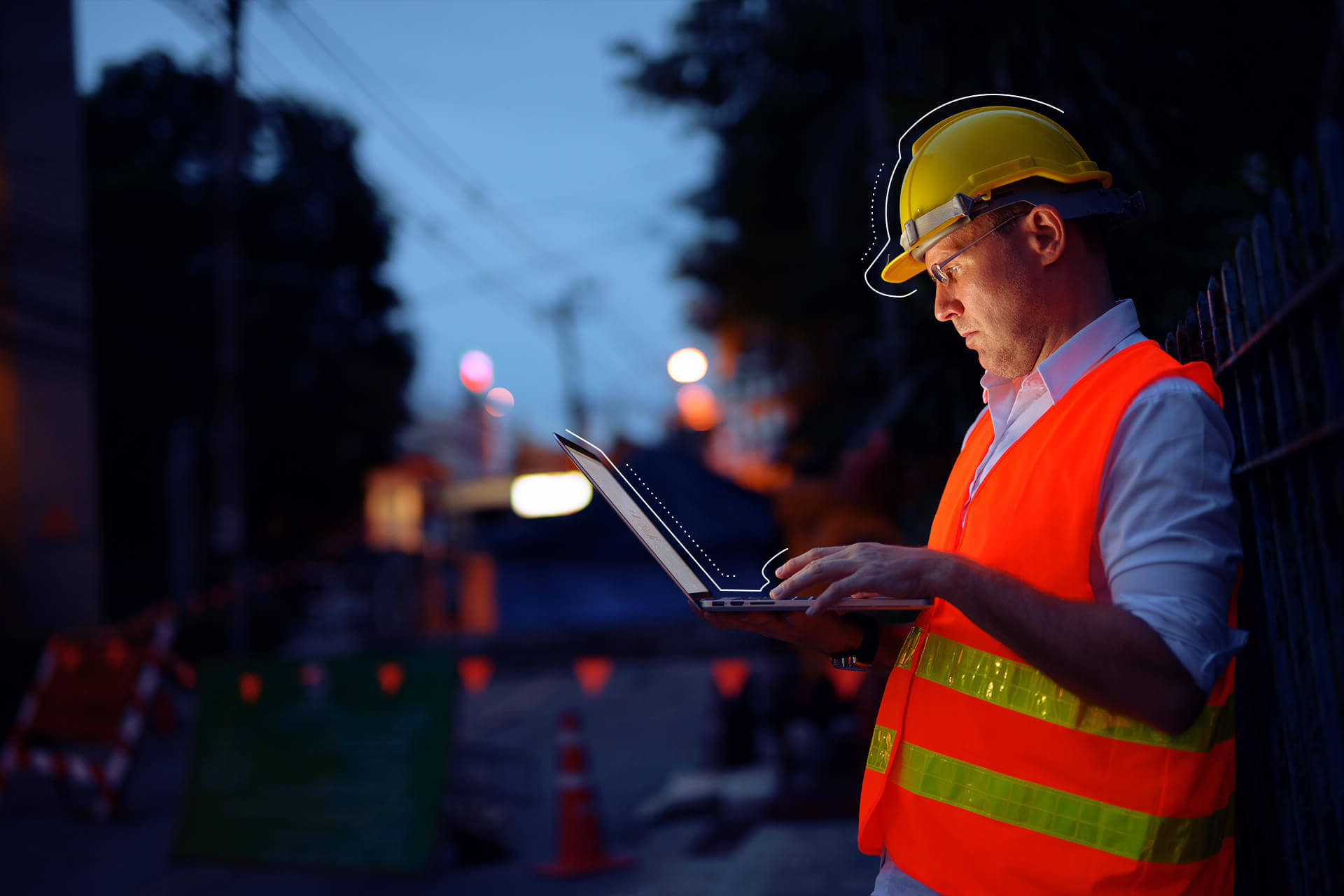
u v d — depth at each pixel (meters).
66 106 16.41
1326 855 1.26
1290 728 1.38
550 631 8.50
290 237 23.44
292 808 6.72
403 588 20.95
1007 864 1.33
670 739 11.49
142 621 12.09
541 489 15.68
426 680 6.70
